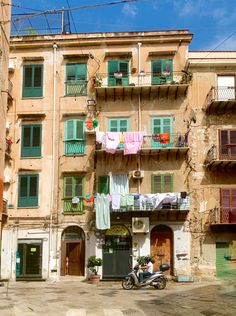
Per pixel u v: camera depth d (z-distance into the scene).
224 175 30.08
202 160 30.27
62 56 31.94
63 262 29.77
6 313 15.35
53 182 30.41
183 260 29.02
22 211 30.22
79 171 30.30
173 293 21.27
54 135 30.98
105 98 31.23
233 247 28.72
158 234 29.70
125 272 29.11
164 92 30.94
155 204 28.69
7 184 30.48
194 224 29.50
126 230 29.67
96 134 29.84
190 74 30.94
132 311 16.14
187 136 30.16
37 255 29.69
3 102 24.75
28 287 24.77
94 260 27.81
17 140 31.03
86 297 19.83
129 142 29.55
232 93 30.75
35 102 31.48
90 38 31.69
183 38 31.45
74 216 29.97
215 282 27.30
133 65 31.42
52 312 15.79
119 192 29.92
